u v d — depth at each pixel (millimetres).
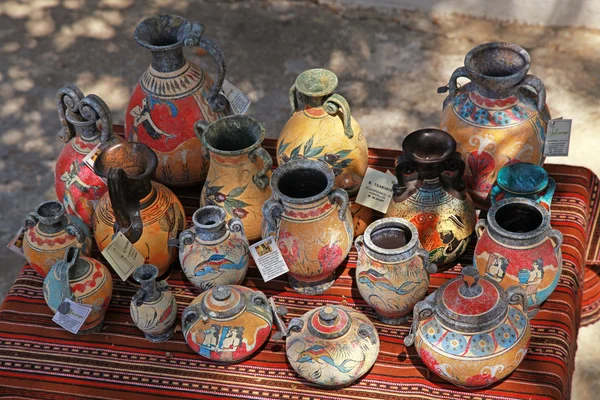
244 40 6344
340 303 2889
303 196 2766
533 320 2770
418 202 2766
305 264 2701
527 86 2988
